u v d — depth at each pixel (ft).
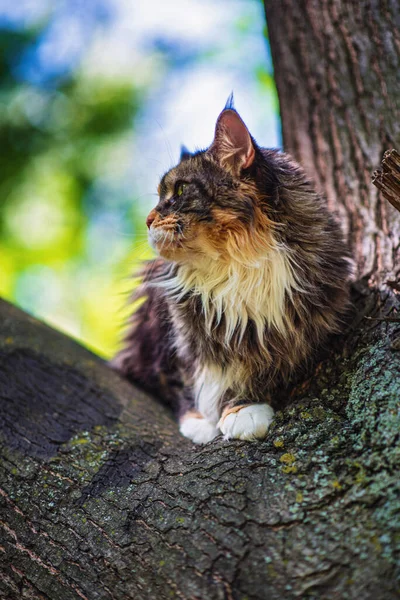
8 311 4.78
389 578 2.99
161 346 4.40
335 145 4.58
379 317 3.64
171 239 3.86
